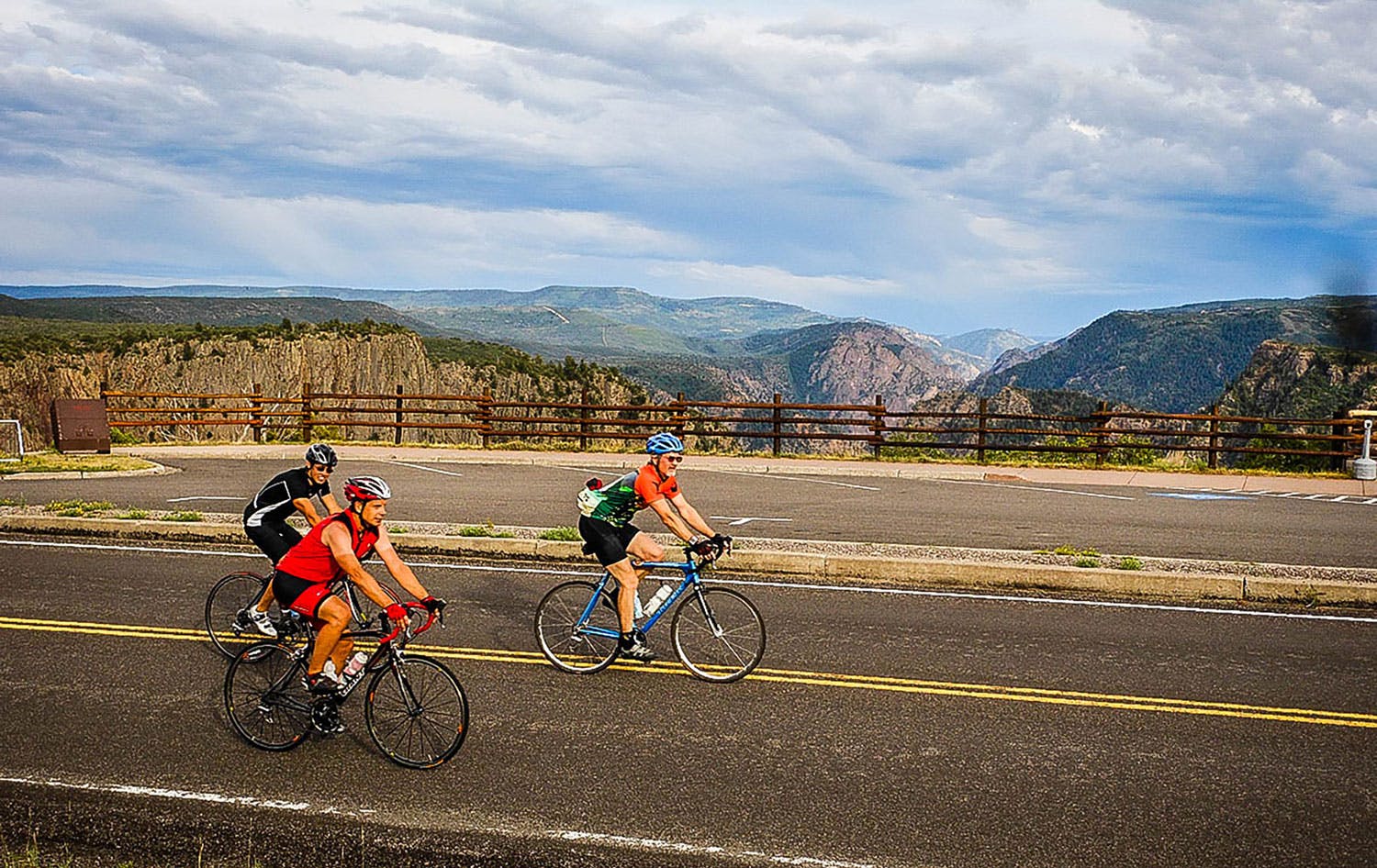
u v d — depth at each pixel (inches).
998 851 201.0
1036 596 413.1
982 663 322.3
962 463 912.9
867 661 324.8
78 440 901.2
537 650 335.0
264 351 4734.3
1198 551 493.4
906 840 204.8
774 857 198.1
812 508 630.5
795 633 355.9
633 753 249.1
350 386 5004.9
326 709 248.2
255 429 1113.4
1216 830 210.2
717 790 228.1
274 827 211.5
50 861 200.2
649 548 308.3
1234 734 263.6
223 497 657.0
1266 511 640.4
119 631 349.4
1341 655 333.4
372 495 242.8
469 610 381.1
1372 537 544.4
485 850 201.8
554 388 5487.2
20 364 4200.3
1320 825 213.3
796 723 269.9
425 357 5334.6
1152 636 354.6
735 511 616.1
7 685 294.8
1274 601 407.8
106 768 239.0
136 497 655.1
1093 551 467.8
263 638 322.3
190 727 265.4
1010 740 258.7
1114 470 872.9
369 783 232.4
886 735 261.6
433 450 963.3
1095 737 261.0
